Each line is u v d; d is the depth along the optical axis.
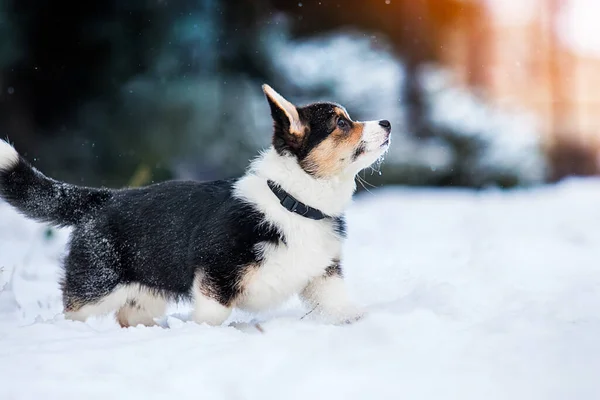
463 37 20.23
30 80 14.45
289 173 5.01
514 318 4.44
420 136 17.33
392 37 18.22
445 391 3.05
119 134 14.71
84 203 5.44
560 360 3.36
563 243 9.55
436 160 17.00
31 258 8.53
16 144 14.45
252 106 15.56
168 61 15.03
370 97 16.86
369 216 13.16
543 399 2.93
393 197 15.77
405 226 11.88
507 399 2.95
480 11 20.34
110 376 3.39
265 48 16.08
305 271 5.02
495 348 3.63
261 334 4.27
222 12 15.46
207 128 15.01
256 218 4.89
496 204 14.51
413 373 3.26
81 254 5.23
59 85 14.67
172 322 4.82
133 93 14.80
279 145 5.11
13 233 10.62
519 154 17.44
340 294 5.19
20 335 4.33
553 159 20.47
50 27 14.24
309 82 16.45
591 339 3.75
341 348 3.73
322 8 17.41
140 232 5.18
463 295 5.33
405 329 4.12
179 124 14.84
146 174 11.91
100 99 14.86
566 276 6.52
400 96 17.39
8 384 3.29
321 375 3.28
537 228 11.21
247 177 5.18
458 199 15.37
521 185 17.25
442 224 11.99
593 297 5.09
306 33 17.53
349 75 16.89
